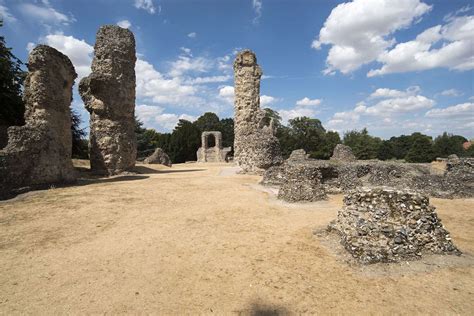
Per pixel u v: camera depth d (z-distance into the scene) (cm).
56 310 359
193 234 643
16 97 2036
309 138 5838
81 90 1662
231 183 1393
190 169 2277
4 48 2056
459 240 631
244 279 445
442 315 358
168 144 5484
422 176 1291
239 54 2234
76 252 534
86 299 384
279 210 872
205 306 374
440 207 962
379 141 6512
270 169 1362
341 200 1042
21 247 554
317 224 727
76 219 737
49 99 1341
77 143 2742
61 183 1248
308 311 365
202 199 1003
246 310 366
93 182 1391
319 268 482
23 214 776
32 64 1308
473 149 5081
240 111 2222
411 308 372
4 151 1039
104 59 1678
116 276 447
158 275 453
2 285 416
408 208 546
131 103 1792
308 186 1013
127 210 834
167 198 1006
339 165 1445
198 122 7088
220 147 4481
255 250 558
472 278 447
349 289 416
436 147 5425
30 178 1106
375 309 369
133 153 1814
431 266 480
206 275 456
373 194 580
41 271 460
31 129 1155
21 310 358
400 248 503
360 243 518
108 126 1661
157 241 595
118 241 592
